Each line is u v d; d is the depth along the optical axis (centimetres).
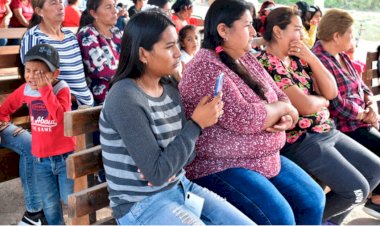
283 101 223
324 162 238
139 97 159
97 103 302
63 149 240
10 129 254
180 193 171
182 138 162
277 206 186
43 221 255
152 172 154
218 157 194
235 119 188
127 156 159
